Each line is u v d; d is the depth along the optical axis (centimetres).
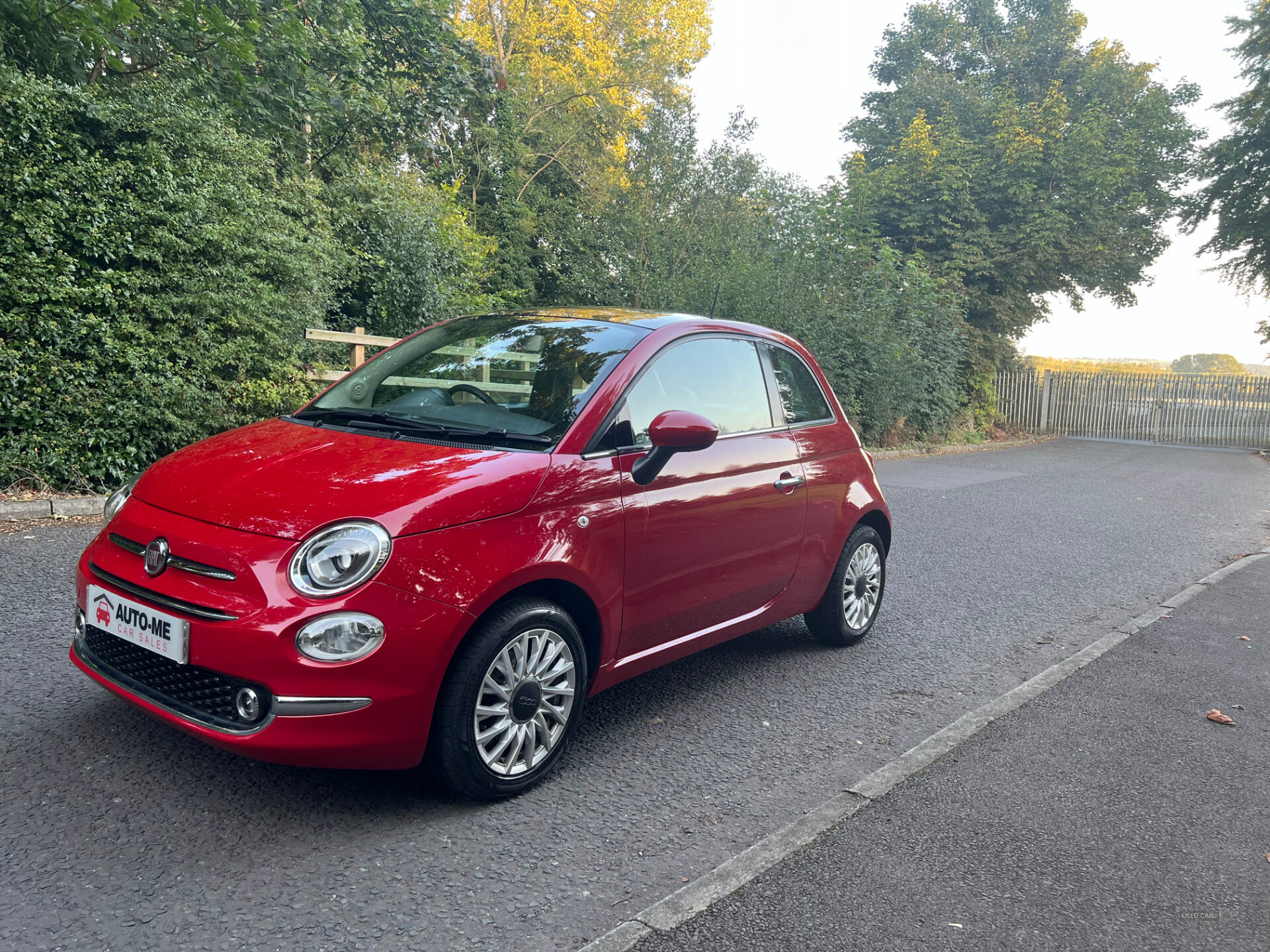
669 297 1673
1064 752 374
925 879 269
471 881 254
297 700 252
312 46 1145
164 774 299
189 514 282
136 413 720
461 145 2252
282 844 264
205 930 222
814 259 1727
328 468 298
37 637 412
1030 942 240
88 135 749
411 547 268
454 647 275
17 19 810
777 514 415
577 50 2933
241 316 792
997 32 2786
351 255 1173
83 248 707
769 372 439
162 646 266
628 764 340
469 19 2755
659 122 1861
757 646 504
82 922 221
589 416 332
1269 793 345
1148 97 2511
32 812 269
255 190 845
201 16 941
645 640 354
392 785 309
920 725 402
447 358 391
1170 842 302
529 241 2464
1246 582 723
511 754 301
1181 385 2644
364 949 220
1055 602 641
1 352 660
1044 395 2762
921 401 1956
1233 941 247
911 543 837
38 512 649
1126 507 1156
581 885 256
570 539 309
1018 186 2327
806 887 260
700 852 280
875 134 2792
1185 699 448
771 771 343
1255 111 2498
